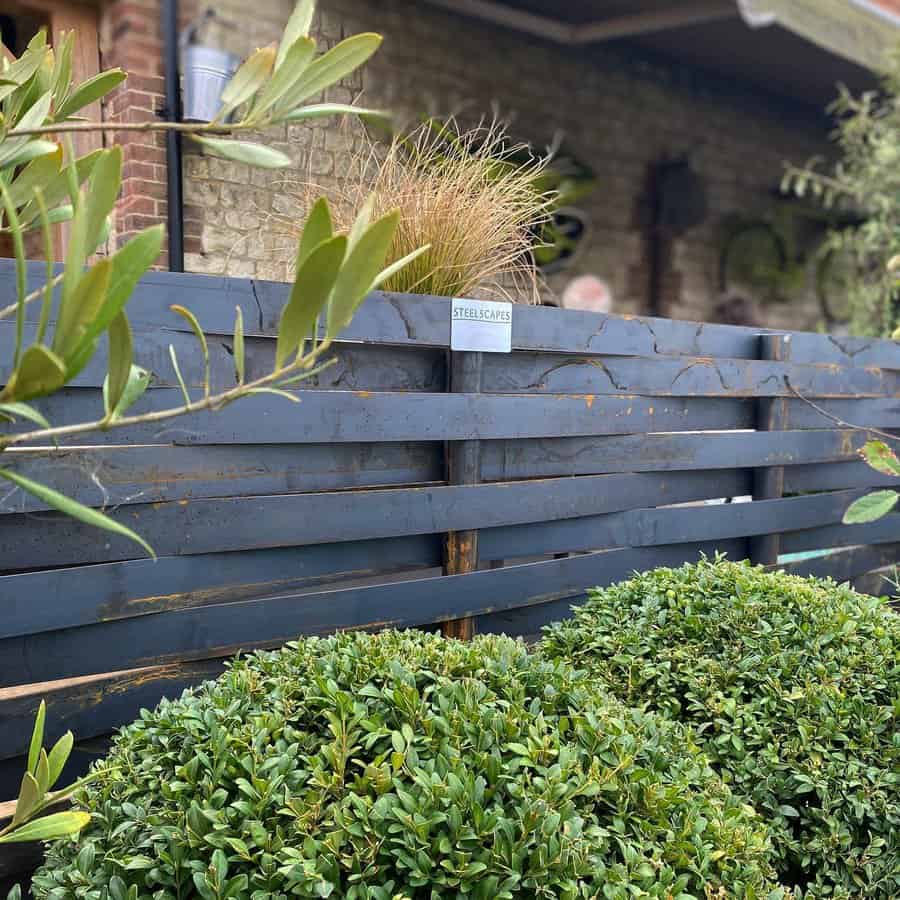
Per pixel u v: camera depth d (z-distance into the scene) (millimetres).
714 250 7645
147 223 3518
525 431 2674
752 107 7770
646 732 1716
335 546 2383
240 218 3361
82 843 1465
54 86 1157
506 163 2912
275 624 2240
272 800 1367
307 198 2770
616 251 7016
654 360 3018
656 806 1504
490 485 2615
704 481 3275
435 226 2609
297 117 924
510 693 1644
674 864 1453
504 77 6055
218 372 2100
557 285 6656
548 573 2783
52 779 1072
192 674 2156
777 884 1714
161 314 2002
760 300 8016
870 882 1833
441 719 1497
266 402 2170
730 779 1906
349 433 2314
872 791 1892
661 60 7078
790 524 3447
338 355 2338
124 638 2027
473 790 1372
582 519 2906
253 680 1670
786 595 2309
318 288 809
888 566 3900
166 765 1499
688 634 2201
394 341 2371
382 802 1338
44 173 1124
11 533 1871
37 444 1854
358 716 1502
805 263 8328
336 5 4906
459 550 2588
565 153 6547
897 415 3863
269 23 3891
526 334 2639
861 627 2240
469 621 2639
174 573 2080
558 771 1427
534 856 1317
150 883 1365
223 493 2145
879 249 6445
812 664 2080
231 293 2088
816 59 6691
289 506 2236
